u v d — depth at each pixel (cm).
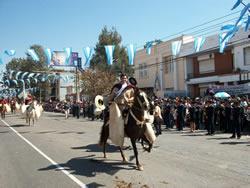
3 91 7212
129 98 1041
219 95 2472
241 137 1761
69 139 1808
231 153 1276
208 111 1903
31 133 2167
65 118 3812
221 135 1858
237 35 3244
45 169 1085
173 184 869
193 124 2062
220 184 859
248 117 1952
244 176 933
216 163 1105
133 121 1019
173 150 1369
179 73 4238
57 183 915
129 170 1031
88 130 2298
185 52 3969
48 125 2783
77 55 4431
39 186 894
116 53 5725
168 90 4356
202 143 1555
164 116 2348
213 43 3547
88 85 4684
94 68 5375
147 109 1031
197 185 855
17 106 5094
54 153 1368
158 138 1758
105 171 1028
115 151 1374
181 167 1057
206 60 3781
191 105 2150
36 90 7344
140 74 5097
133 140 1028
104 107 1224
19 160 1248
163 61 4528
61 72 7162
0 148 1556
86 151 1391
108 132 1190
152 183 883
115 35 6056
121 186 863
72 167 1098
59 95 7638
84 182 915
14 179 977
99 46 6003
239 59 3259
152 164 1109
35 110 2803
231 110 1809
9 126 2734
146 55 4894
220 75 3434
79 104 3850
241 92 2547
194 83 3866
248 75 3023
